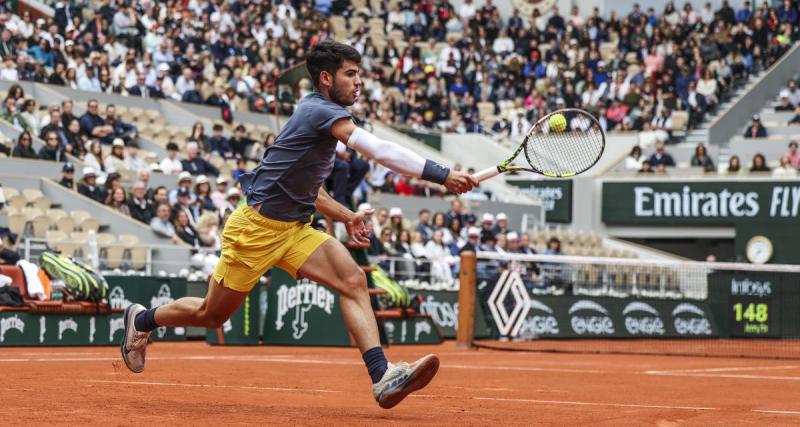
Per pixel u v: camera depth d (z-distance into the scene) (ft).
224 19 102.89
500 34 125.39
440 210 90.38
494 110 114.11
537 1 132.36
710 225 102.73
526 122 110.32
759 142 108.58
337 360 40.83
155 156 75.61
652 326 77.20
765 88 120.06
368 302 19.80
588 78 116.06
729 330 80.38
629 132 110.11
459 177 18.79
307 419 18.61
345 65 19.49
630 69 118.62
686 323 79.15
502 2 133.80
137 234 62.85
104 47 88.94
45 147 68.59
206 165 74.95
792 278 79.71
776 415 22.16
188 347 50.37
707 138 110.52
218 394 23.88
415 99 109.91
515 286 65.87
